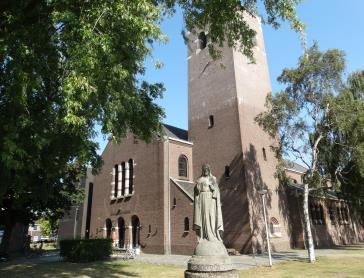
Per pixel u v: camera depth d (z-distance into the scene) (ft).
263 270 60.85
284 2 37.70
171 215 101.96
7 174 37.47
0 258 84.79
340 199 132.36
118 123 47.39
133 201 115.96
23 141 35.37
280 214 107.34
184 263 74.23
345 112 77.61
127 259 84.43
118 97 35.40
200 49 125.90
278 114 83.46
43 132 37.60
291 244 108.78
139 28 29.66
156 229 103.81
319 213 128.77
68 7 31.12
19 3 34.53
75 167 94.27
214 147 109.91
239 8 44.62
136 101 47.29
